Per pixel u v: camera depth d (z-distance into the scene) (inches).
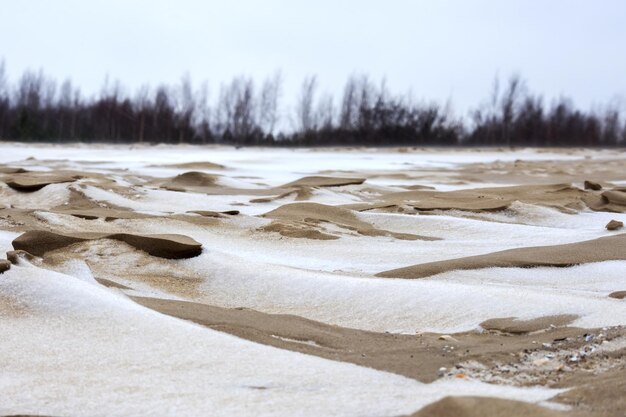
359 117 3233.3
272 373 288.2
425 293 427.8
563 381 272.7
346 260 578.9
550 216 786.2
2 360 310.3
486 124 3304.6
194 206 844.6
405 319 404.2
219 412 248.4
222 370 292.4
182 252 527.2
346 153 2384.4
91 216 716.0
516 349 323.6
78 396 269.4
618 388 249.1
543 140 3336.6
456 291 425.7
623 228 670.5
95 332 340.8
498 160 2021.4
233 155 2068.2
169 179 1125.1
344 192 982.4
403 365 301.3
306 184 1009.5
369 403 251.4
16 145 2517.2
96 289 400.8
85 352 316.8
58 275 402.9
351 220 745.6
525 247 591.2
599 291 457.1
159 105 3176.7
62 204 839.1
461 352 320.2
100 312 363.3
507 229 690.8
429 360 308.8
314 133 3223.4
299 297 452.8
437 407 221.0
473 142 3304.6
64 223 685.3
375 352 325.7
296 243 644.7
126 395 268.5
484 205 815.1
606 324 355.9
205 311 395.2
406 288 437.1
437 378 284.0
